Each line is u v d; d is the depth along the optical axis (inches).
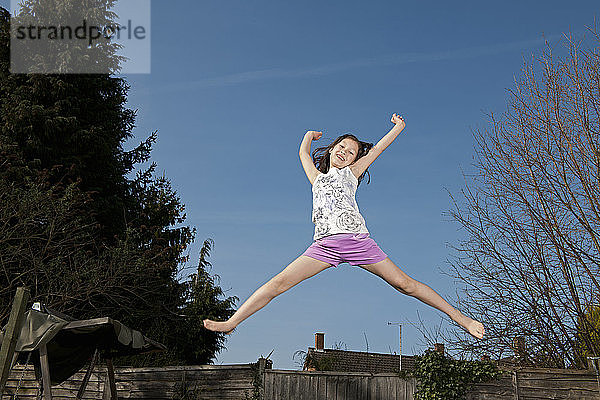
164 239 768.3
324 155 175.9
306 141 179.9
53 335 343.0
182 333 746.8
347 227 156.3
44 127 729.6
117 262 634.2
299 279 154.3
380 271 156.6
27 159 727.7
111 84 844.0
